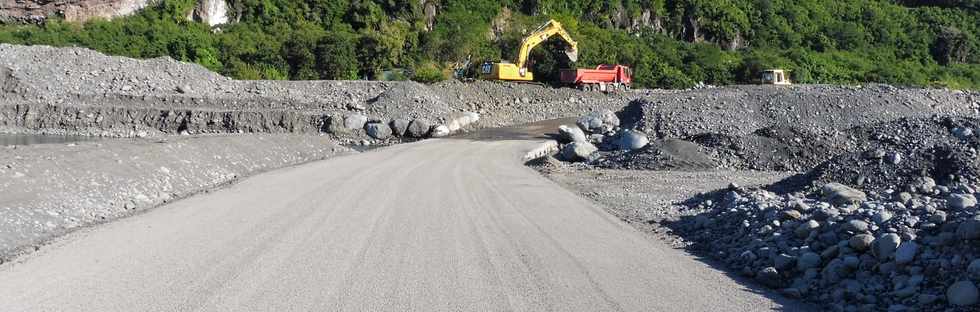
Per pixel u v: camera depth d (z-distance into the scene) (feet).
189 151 50.83
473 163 61.26
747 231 28.81
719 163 63.77
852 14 268.21
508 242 27.81
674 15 235.61
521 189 44.52
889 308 19.90
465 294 20.76
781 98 98.07
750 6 253.44
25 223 29.89
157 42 167.63
